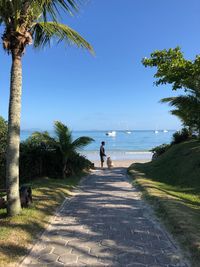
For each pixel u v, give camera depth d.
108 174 22.22
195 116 24.56
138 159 44.28
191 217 9.23
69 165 19.80
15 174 9.33
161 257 6.81
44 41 10.54
